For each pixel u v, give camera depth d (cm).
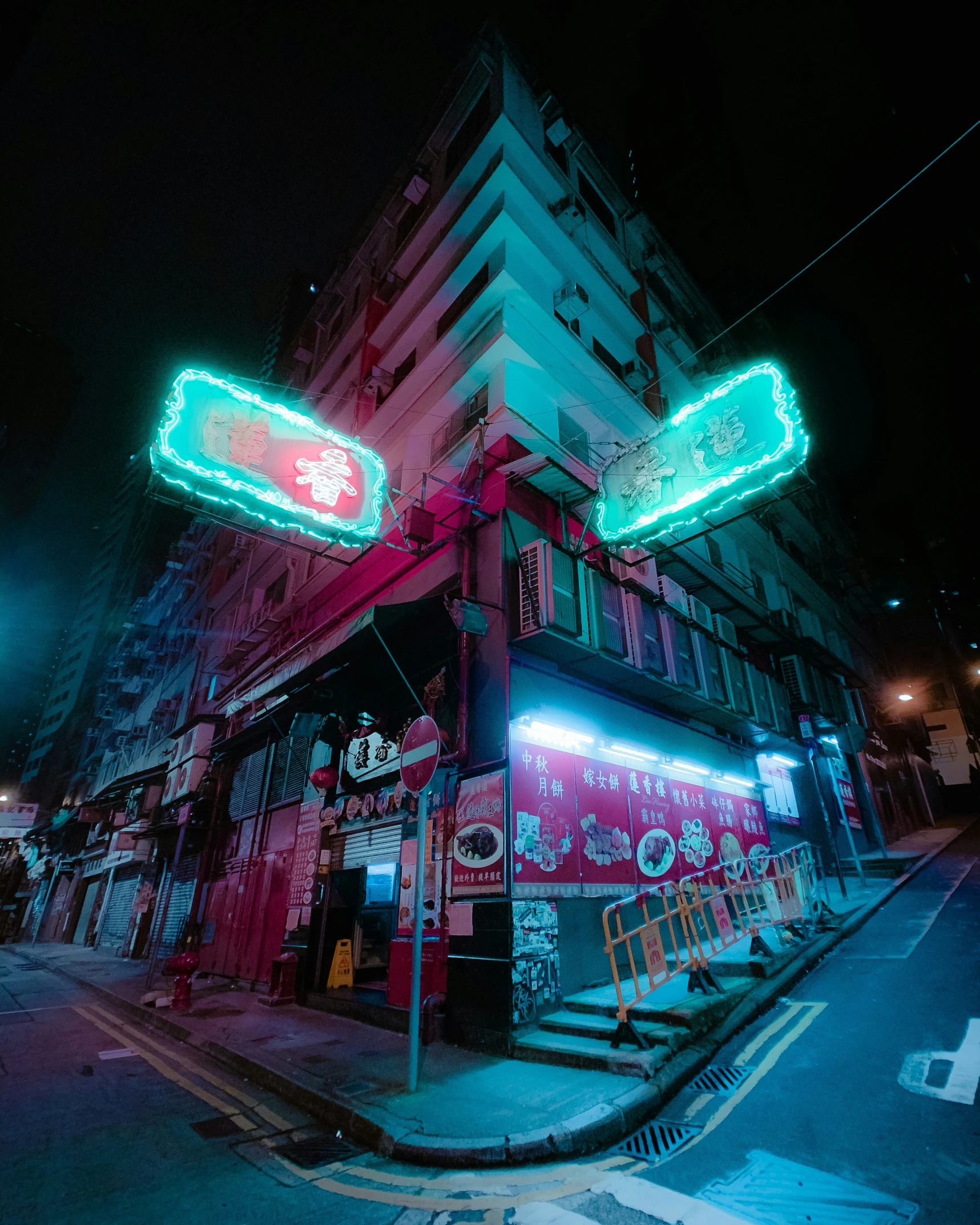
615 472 873
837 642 2155
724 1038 592
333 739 1173
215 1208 379
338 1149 470
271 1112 552
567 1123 443
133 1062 739
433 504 1122
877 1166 363
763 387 744
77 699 5516
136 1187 408
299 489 782
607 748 960
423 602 848
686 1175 382
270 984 1065
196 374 747
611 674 959
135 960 1894
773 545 1927
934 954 762
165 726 2553
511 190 1216
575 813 850
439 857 821
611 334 1421
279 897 1248
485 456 1038
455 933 755
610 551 889
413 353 1484
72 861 3159
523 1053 620
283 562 1780
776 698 1404
